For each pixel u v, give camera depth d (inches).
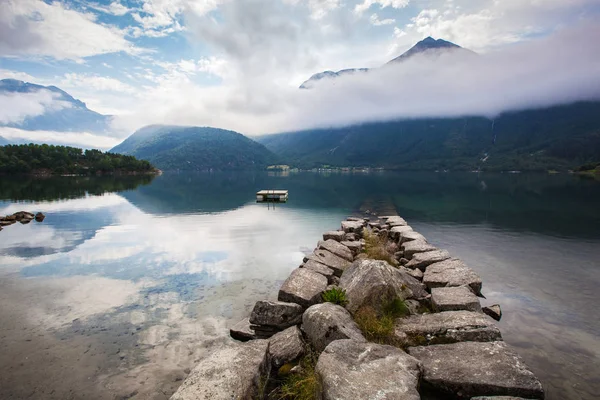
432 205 1462.8
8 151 5157.5
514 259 615.8
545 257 629.3
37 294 462.3
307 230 922.7
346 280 400.2
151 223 1031.6
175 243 768.3
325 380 212.1
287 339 292.7
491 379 226.4
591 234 838.5
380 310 330.3
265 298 446.6
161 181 3833.7
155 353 316.5
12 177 4468.5
